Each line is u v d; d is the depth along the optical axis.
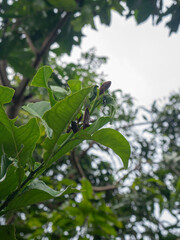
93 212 2.87
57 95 0.94
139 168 3.80
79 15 2.82
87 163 3.78
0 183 0.86
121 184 3.60
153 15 3.01
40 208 2.86
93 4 2.88
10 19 2.92
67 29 2.84
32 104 1.02
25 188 0.89
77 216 2.84
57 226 2.62
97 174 3.83
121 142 0.89
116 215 3.33
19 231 1.47
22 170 0.85
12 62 2.32
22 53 2.56
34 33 2.69
